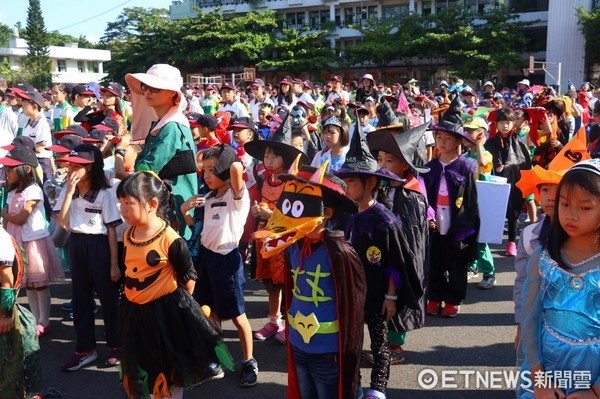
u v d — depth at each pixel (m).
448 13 39.25
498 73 40.53
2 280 3.44
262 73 45.34
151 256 3.27
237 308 4.17
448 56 38.81
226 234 4.14
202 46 43.28
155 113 4.66
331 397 3.06
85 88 10.48
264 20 44.72
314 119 8.98
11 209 4.89
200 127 6.46
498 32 37.53
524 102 13.32
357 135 3.64
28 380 3.68
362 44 41.19
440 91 18.52
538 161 6.75
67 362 4.44
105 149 6.07
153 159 3.89
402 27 40.69
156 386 3.31
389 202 4.01
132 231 3.39
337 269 2.93
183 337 3.35
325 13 47.84
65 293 6.36
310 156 8.19
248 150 4.86
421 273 4.25
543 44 40.28
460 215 5.10
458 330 5.08
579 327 2.38
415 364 4.44
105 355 4.72
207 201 4.30
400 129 5.62
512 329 5.07
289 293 3.23
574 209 2.27
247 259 7.03
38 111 8.45
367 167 3.55
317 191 2.85
